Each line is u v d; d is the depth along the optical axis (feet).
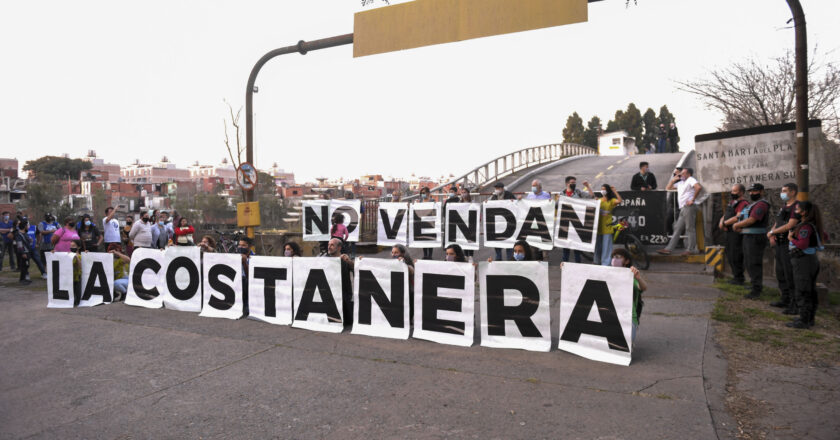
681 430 12.77
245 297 27.22
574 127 283.38
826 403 14.15
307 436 13.38
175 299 29.09
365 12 29.73
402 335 22.43
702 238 37.60
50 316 28.55
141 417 14.94
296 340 22.38
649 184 39.73
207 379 17.83
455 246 23.40
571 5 24.22
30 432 14.17
